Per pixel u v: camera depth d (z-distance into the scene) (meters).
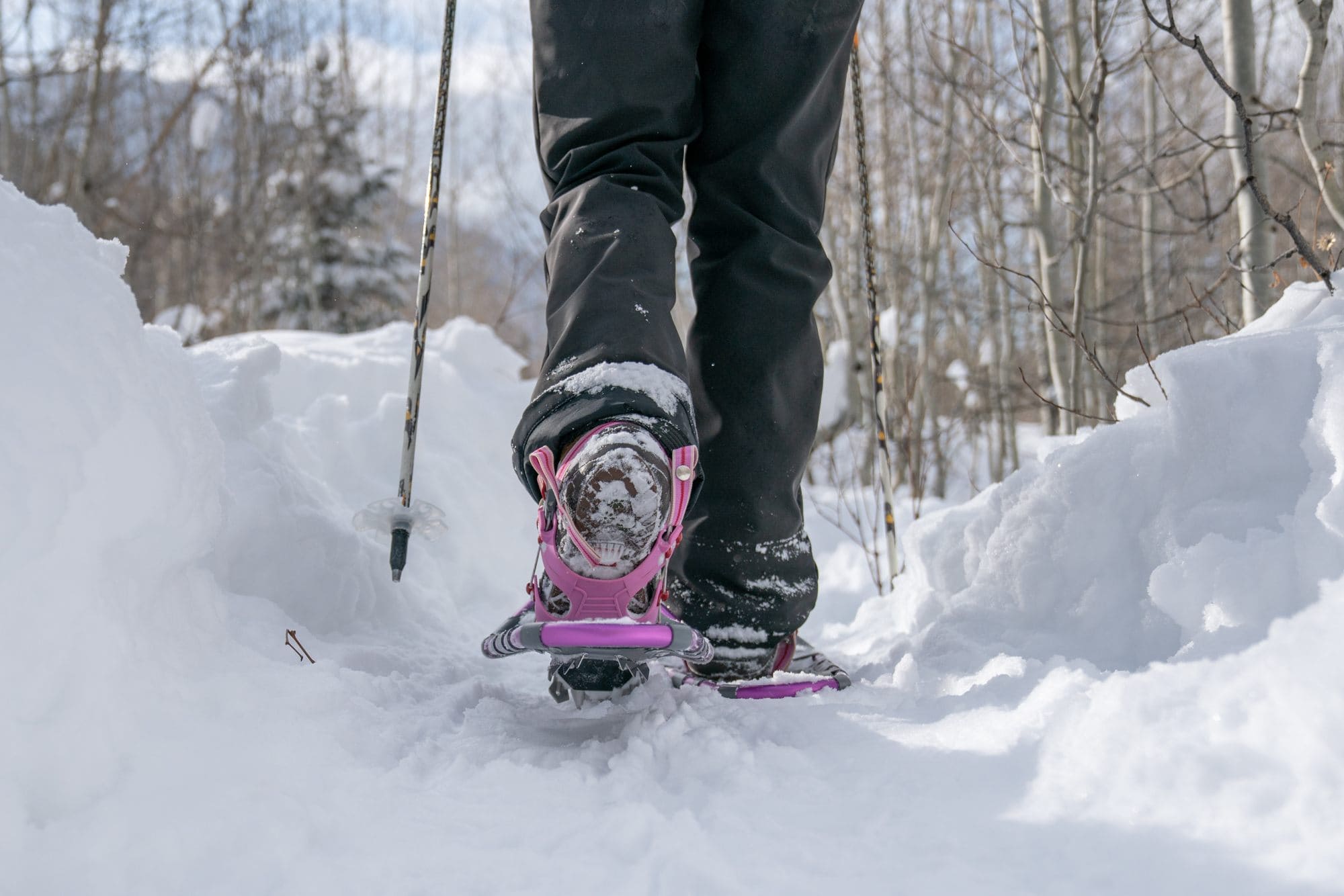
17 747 0.84
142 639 1.06
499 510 3.04
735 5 1.46
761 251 1.52
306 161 10.70
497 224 17.16
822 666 1.61
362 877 0.82
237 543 1.76
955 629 1.63
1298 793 0.84
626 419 1.21
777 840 0.92
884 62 7.34
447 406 3.19
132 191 9.00
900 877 0.84
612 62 1.40
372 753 1.12
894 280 7.69
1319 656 0.95
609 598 1.21
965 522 2.00
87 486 0.99
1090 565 1.51
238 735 1.01
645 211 1.37
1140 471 1.47
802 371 1.56
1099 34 3.01
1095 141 3.02
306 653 1.52
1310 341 1.32
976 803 0.96
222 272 9.43
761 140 1.51
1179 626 1.34
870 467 6.20
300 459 2.62
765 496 1.54
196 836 0.82
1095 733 1.00
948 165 6.67
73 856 0.79
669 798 1.03
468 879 0.84
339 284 14.37
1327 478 1.19
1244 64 2.55
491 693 1.55
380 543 2.07
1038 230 3.84
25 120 8.51
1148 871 0.80
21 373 0.98
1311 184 2.72
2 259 1.05
